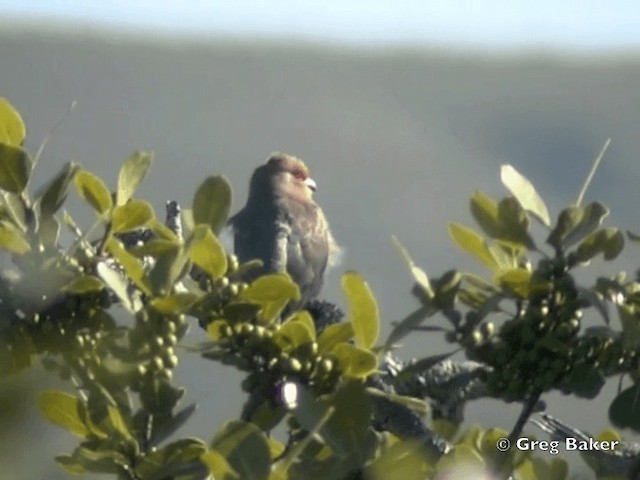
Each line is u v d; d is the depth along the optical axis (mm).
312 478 5500
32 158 6531
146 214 5883
